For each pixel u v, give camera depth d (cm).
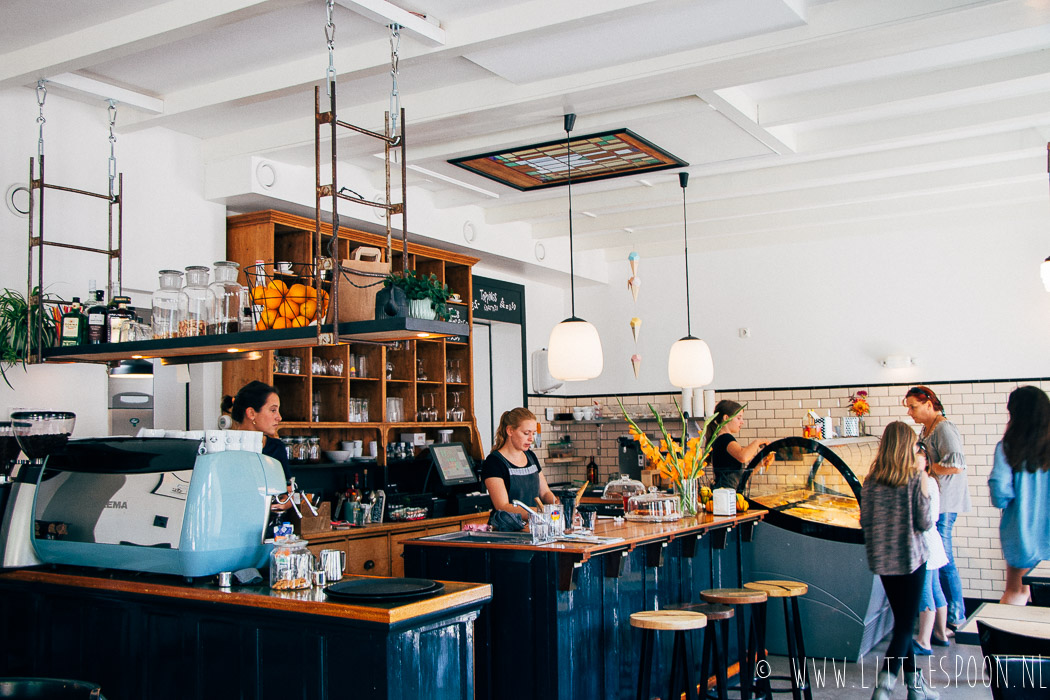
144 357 453
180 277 439
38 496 390
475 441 812
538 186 696
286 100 533
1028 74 496
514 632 443
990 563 797
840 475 607
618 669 477
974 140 647
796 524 620
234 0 398
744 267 926
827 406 873
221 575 340
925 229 841
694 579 564
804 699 507
